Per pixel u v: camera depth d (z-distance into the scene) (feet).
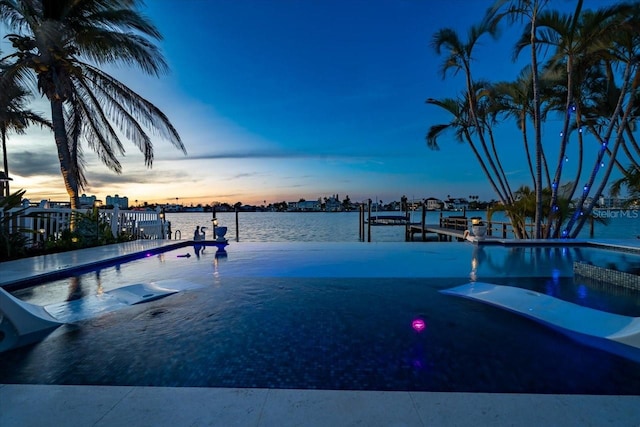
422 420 5.17
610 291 14.26
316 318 10.69
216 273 18.65
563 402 5.72
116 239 31.35
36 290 14.73
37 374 6.91
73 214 28.50
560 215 35.29
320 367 7.26
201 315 11.02
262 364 7.42
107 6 29.58
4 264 18.90
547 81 36.37
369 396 5.95
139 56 29.27
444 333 9.36
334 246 31.78
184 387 6.32
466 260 23.40
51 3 27.73
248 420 5.19
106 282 16.37
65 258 21.13
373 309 11.71
